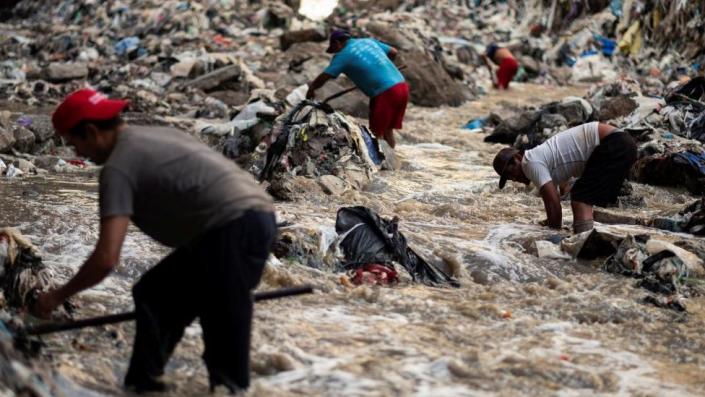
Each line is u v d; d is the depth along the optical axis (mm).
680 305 10977
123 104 7320
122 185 7031
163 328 7496
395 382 8055
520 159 14008
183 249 7504
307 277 11414
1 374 6332
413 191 17359
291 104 21828
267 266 11133
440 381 8219
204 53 34375
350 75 20453
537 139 22469
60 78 32531
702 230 14297
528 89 37094
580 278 12156
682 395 8234
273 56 35656
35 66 36938
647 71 40656
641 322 10414
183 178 7102
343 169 17391
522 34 43781
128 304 10133
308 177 17125
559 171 13805
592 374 8516
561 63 41656
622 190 16859
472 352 8773
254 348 8805
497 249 12961
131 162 7070
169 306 7504
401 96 20375
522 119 24031
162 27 40719
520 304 10914
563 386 8359
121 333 9156
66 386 7230
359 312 10289
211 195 7109
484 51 39938
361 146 17922
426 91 31438
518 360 8789
